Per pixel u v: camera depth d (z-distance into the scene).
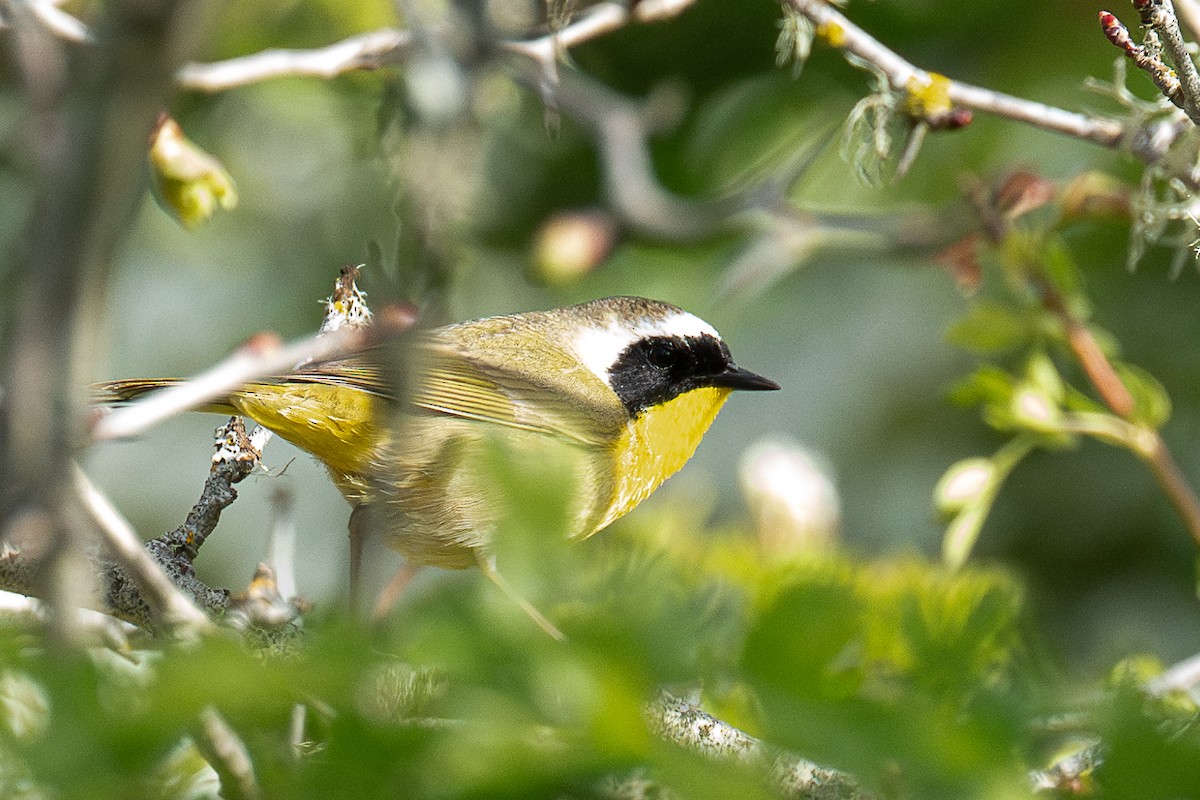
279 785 2.00
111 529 2.45
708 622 2.17
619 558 2.21
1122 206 3.31
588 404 3.32
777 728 2.13
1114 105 3.37
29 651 1.87
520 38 3.28
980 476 3.29
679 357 3.34
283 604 3.23
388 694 2.00
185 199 3.27
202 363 3.38
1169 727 2.26
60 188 1.75
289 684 1.87
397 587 3.30
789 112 3.38
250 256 3.38
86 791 1.79
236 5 3.35
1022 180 3.31
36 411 1.81
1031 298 3.29
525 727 2.02
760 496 3.27
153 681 1.84
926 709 2.23
